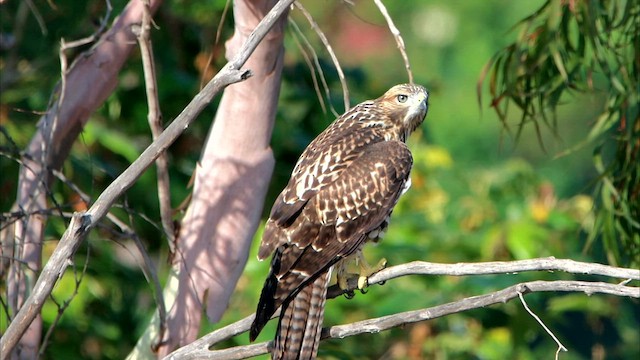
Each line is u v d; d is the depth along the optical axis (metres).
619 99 11.13
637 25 11.12
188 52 14.62
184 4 14.09
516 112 27.11
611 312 14.10
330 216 8.71
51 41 13.42
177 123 7.13
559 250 12.96
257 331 7.99
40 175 9.43
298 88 14.40
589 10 10.66
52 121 10.27
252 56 9.70
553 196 13.68
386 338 13.02
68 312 12.91
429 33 28.28
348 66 16.02
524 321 12.81
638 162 11.20
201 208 10.09
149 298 14.10
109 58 10.52
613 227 11.38
